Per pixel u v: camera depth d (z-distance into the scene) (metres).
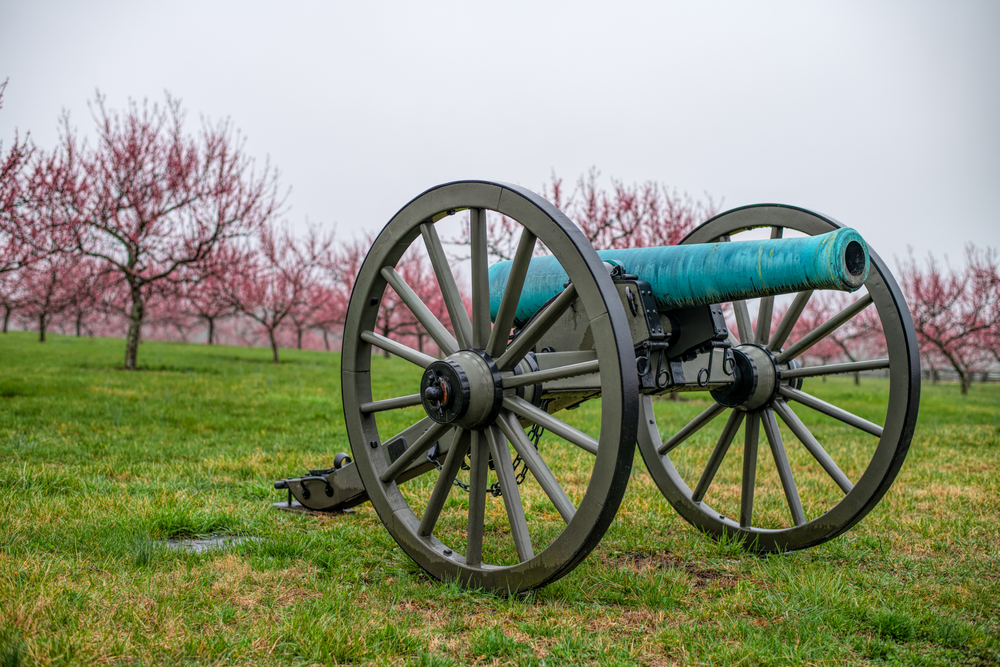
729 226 3.79
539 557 2.66
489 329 2.93
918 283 24.41
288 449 6.59
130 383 12.74
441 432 3.02
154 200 17.38
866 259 2.52
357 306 3.28
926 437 8.58
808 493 5.13
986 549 3.78
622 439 2.39
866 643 2.50
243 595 2.82
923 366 32.91
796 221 3.51
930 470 6.14
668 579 3.10
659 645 2.46
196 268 17.34
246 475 5.40
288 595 2.84
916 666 2.37
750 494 3.77
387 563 3.32
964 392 20.69
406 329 33.69
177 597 2.68
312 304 31.47
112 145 16.66
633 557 3.56
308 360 24.83
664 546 3.74
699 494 3.94
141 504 4.03
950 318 23.62
